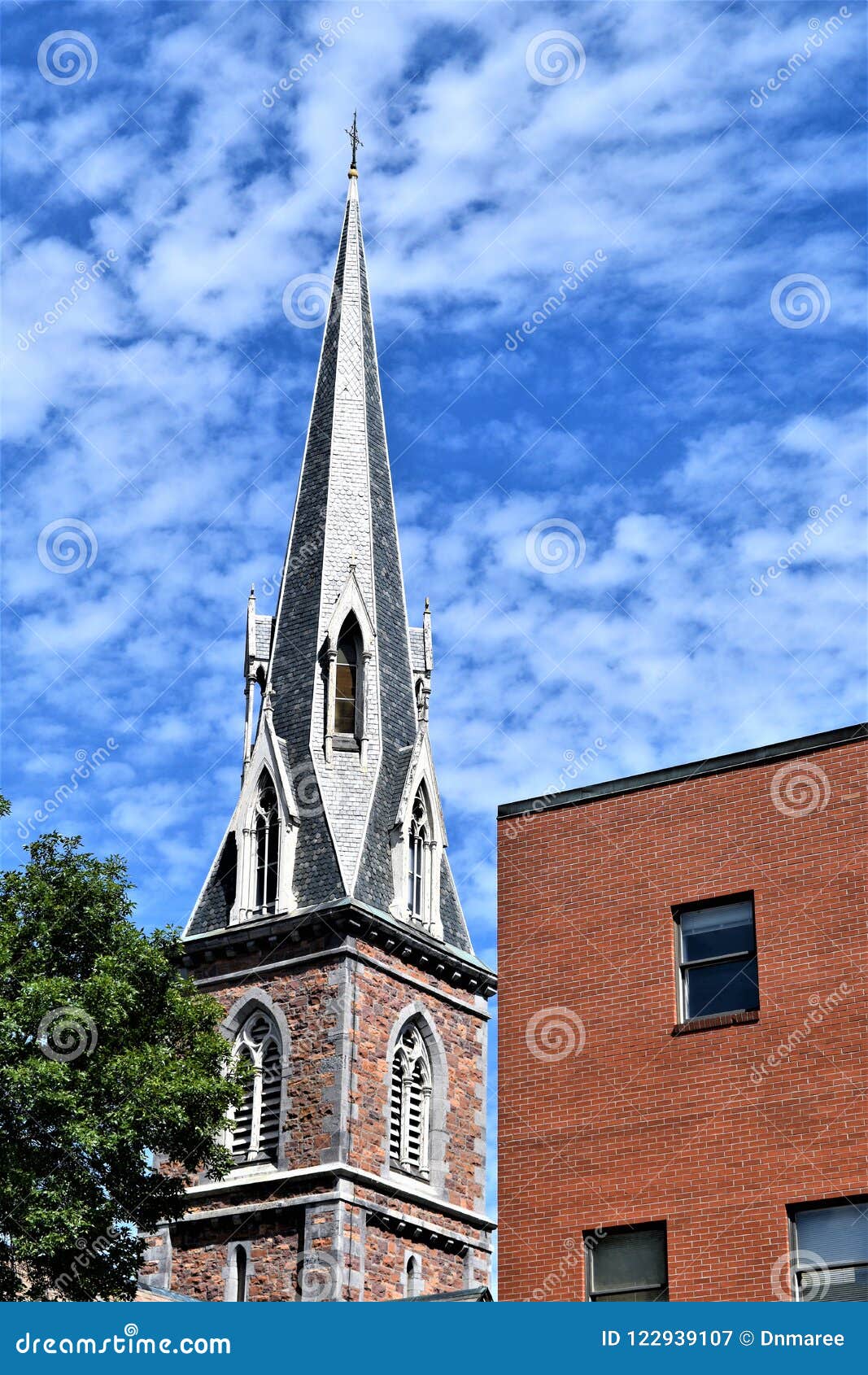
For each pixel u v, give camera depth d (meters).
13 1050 47.28
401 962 74.94
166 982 51.62
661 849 36.00
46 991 47.72
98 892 50.59
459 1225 73.31
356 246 93.88
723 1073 34.00
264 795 78.81
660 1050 34.72
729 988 34.75
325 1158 69.44
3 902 50.06
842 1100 32.88
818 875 34.38
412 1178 72.38
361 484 87.38
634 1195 34.03
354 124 95.56
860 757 34.69
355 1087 70.88
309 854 76.56
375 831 77.62
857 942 33.66
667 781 36.31
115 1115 48.06
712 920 35.28
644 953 35.50
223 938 74.88
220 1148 51.38
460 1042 76.44
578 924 36.28
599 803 36.88
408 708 83.06
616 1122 34.62
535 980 36.25
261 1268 68.94
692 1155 33.78
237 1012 73.94
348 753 79.81
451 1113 74.69
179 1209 51.09
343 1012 71.62
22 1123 47.50
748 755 35.69
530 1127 35.31
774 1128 33.25
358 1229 68.56
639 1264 33.88
